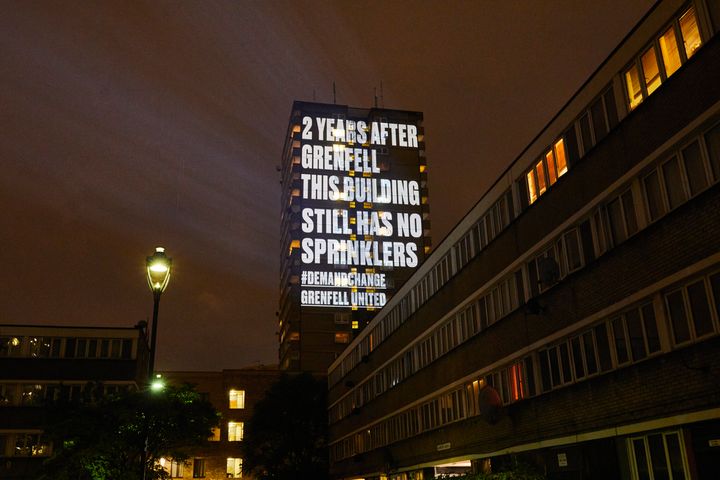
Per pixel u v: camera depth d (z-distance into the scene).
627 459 21.97
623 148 22.22
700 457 18.75
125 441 32.31
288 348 128.38
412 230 136.75
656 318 20.44
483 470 31.20
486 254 32.78
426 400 40.62
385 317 51.03
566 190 25.72
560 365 25.92
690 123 19.08
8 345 56.19
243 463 74.12
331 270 130.75
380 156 140.75
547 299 26.83
